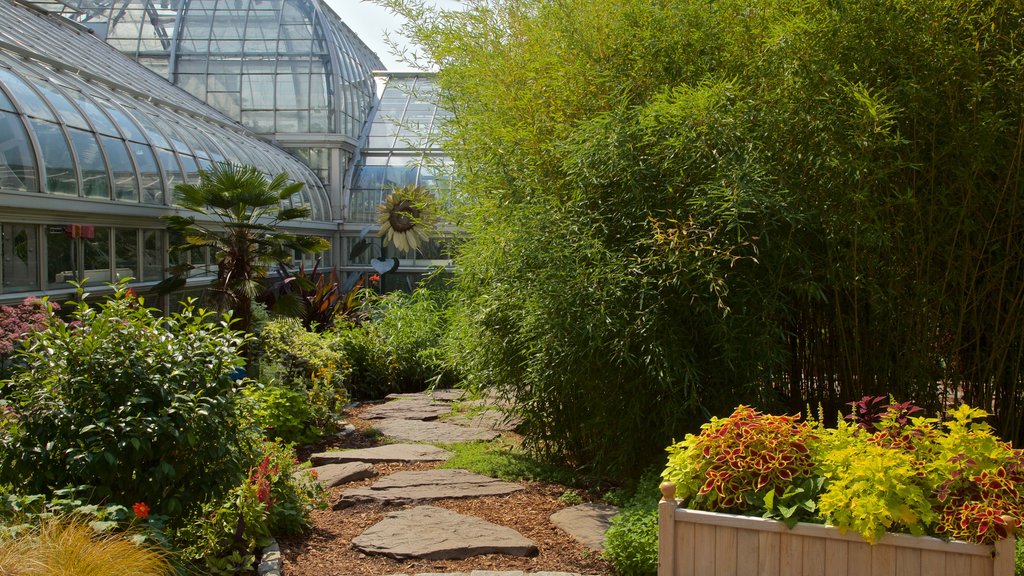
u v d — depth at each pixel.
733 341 4.27
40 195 8.30
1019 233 4.58
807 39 4.38
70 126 9.26
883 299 4.57
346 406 7.92
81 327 3.77
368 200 19.31
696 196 4.36
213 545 3.58
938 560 2.50
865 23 4.36
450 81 5.98
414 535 3.94
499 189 5.33
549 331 4.47
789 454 2.84
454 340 6.14
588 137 4.63
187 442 3.51
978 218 4.57
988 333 4.86
